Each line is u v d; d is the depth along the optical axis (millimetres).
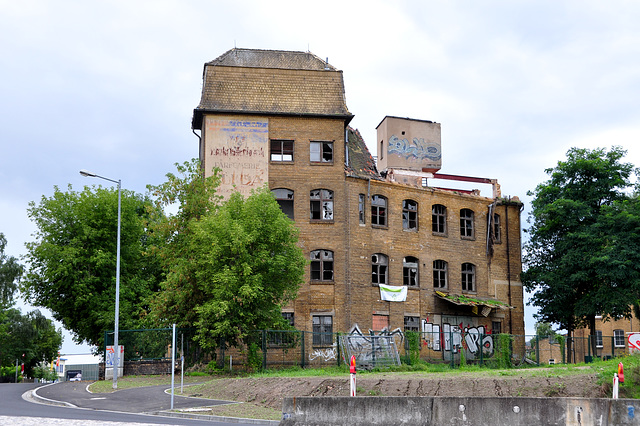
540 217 47344
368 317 42219
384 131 48312
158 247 38844
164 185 36750
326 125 43125
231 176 41281
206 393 23734
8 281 63469
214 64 43000
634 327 64625
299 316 40594
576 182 46719
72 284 42281
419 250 45406
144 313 38906
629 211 43250
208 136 41500
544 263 48000
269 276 34062
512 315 48594
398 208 45094
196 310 33344
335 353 40156
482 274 47969
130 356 34062
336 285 41531
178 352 34656
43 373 98812
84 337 45438
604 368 23578
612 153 46438
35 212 43250
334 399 14609
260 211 34594
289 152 42562
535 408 13219
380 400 14336
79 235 42844
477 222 48625
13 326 72500
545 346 49500
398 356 36812
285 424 14719
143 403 22328
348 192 42875
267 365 34969
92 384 29484
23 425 15430
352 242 42469
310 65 46000
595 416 12742
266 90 42906
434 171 49156
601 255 42906
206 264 33469
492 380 21562
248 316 32875
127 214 44750
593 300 43875
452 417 13742
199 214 36438
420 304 44656
